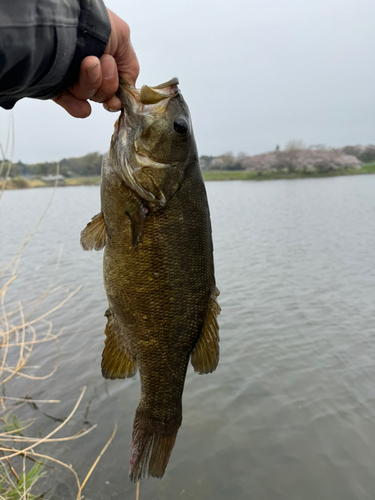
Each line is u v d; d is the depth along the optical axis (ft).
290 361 3.81
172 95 1.18
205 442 2.80
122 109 1.16
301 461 2.59
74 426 3.02
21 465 2.56
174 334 1.23
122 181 1.16
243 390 3.39
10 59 0.72
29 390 3.53
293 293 5.78
